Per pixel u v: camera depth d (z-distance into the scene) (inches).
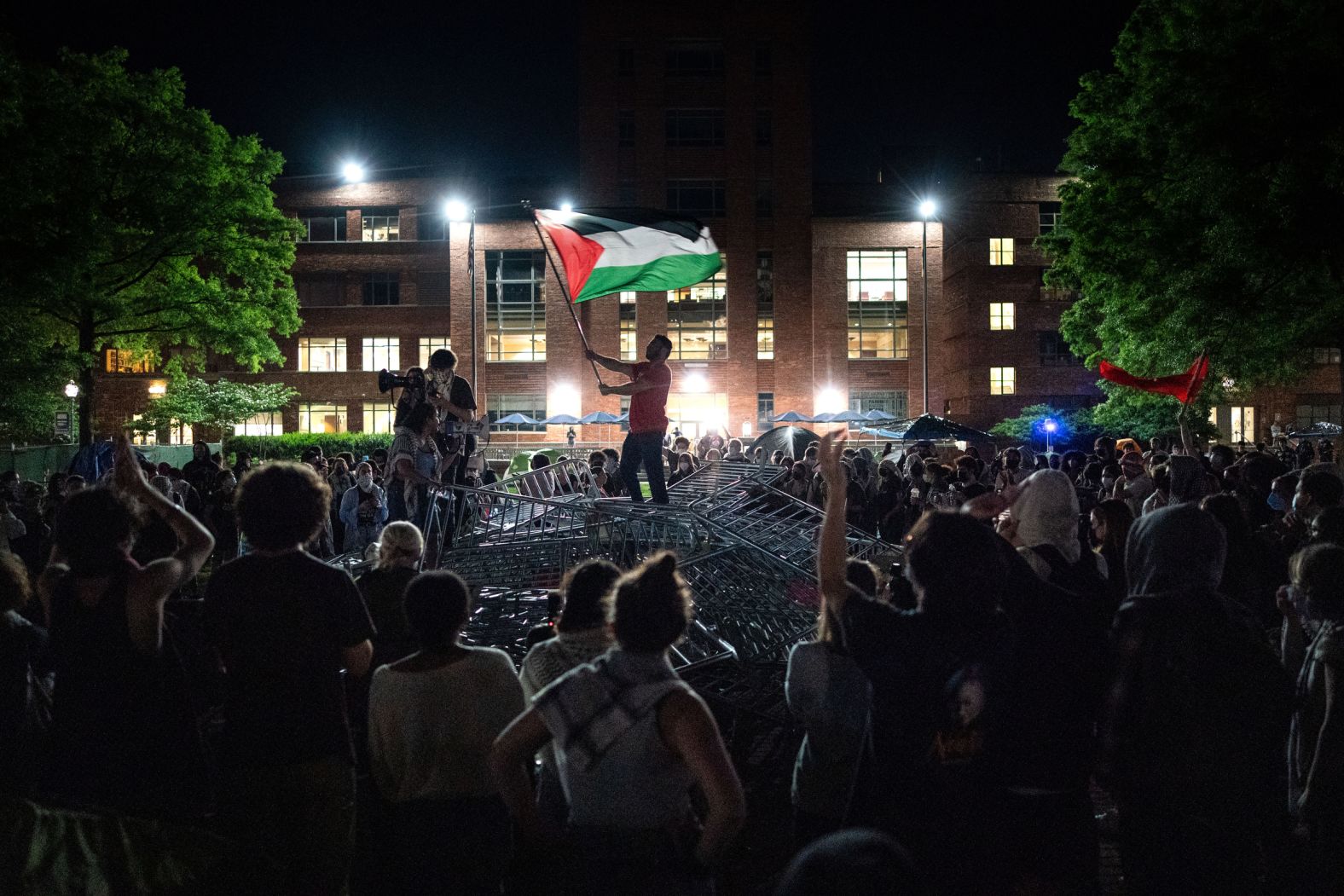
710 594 291.7
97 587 156.9
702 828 126.4
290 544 160.4
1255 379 1002.7
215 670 191.9
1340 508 205.2
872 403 2182.6
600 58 2191.2
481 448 384.2
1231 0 812.6
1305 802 163.8
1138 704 144.9
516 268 2182.6
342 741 160.9
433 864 153.5
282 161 1353.3
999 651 125.8
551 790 169.3
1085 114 1108.5
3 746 163.2
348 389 2331.4
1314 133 721.6
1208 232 786.2
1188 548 149.3
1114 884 201.8
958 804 122.6
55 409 1008.2
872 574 181.2
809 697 163.5
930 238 2190.0
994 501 165.2
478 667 157.6
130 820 147.2
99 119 1090.7
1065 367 2170.3
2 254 949.2
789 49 2201.0
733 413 2150.6
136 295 1261.1
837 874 59.1
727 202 2181.3
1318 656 166.9
